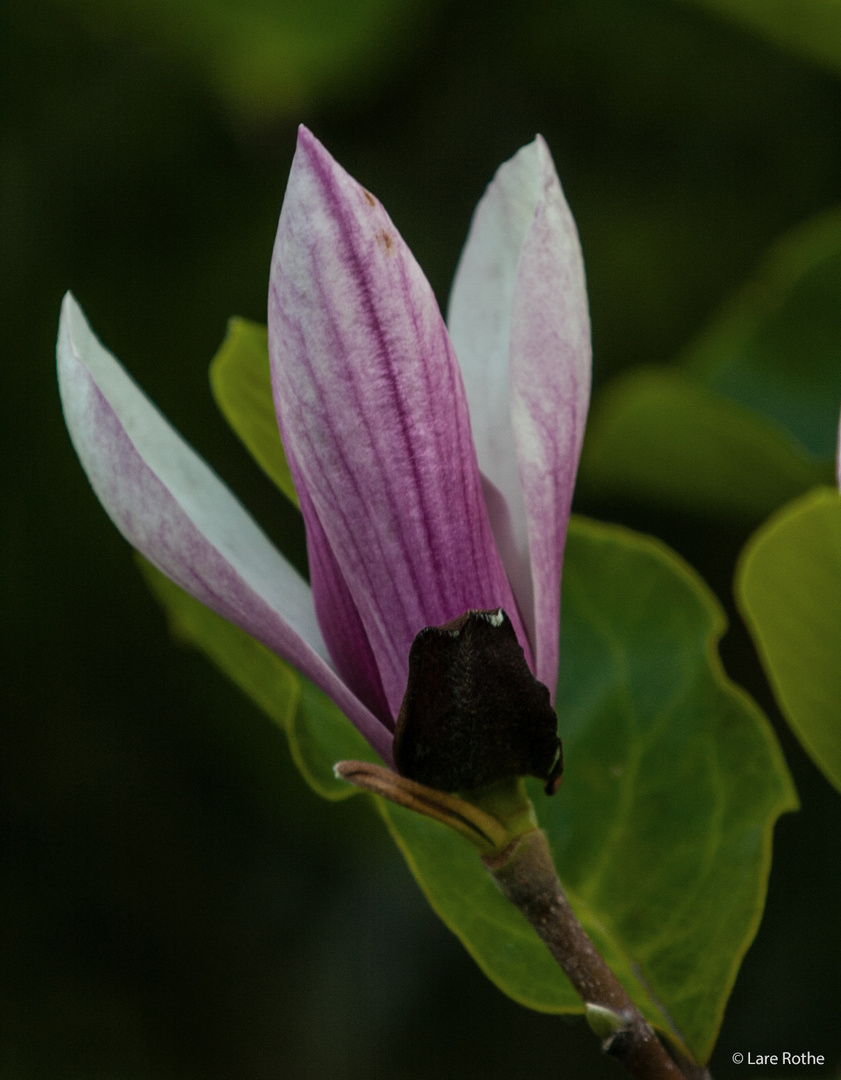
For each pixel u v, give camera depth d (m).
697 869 0.67
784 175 1.14
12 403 1.12
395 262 0.58
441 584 0.59
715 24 1.12
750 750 0.67
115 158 1.15
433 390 0.59
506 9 1.14
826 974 1.06
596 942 0.66
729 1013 1.09
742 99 1.14
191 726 1.15
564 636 0.69
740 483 0.85
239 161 1.15
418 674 0.59
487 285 0.62
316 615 0.61
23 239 1.14
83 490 1.13
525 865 0.59
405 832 0.66
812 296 0.92
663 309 1.14
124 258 1.15
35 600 1.13
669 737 0.68
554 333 0.60
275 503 1.14
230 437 1.14
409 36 1.10
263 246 1.14
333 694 0.59
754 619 0.65
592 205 1.16
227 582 0.59
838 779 0.66
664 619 0.69
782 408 0.91
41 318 1.14
